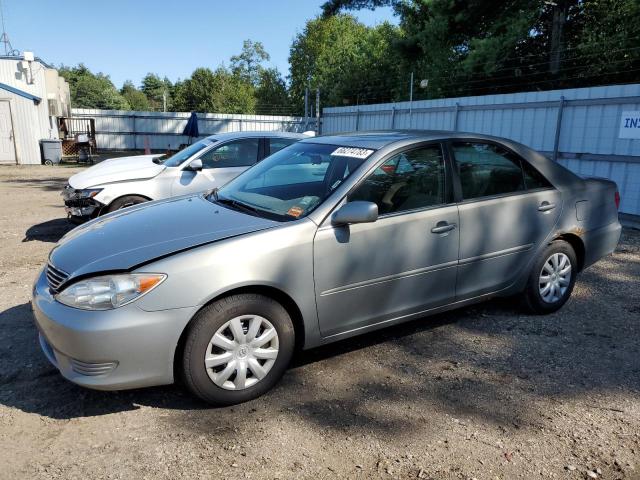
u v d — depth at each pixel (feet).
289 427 9.72
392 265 11.92
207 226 11.02
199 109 194.90
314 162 13.07
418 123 42.75
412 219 12.10
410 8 73.46
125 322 9.29
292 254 10.58
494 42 53.83
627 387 11.25
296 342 11.46
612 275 19.36
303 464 8.68
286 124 92.89
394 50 69.77
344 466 8.64
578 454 8.99
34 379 11.43
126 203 22.89
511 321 14.79
